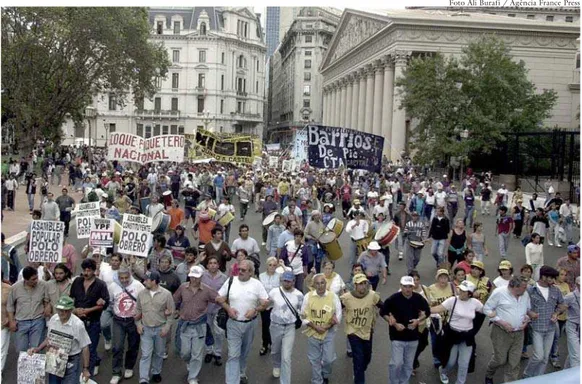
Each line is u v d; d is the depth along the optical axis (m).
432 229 16.80
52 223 10.68
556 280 10.75
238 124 120.44
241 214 27.17
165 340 9.49
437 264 17.05
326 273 10.40
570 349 9.77
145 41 51.94
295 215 16.61
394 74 67.88
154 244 11.39
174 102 114.44
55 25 44.22
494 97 45.50
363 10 77.38
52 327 8.17
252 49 121.25
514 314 9.19
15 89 46.16
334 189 33.22
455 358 9.51
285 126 151.00
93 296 9.31
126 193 24.98
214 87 113.81
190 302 9.30
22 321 9.25
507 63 45.38
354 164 27.95
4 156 46.38
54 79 49.44
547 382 3.30
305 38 137.88
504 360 9.36
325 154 27.64
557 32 65.50
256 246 12.62
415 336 8.95
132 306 9.52
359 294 9.16
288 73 151.12
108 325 10.21
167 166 42.88
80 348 8.30
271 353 10.09
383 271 12.41
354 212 16.97
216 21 113.88
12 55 43.62
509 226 19.83
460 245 15.55
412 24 64.44
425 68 44.66
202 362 10.15
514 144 46.47
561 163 40.16
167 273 10.39
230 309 9.09
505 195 31.34
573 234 25.25
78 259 18.02
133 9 51.25
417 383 9.82
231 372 9.08
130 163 49.12
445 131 43.59
